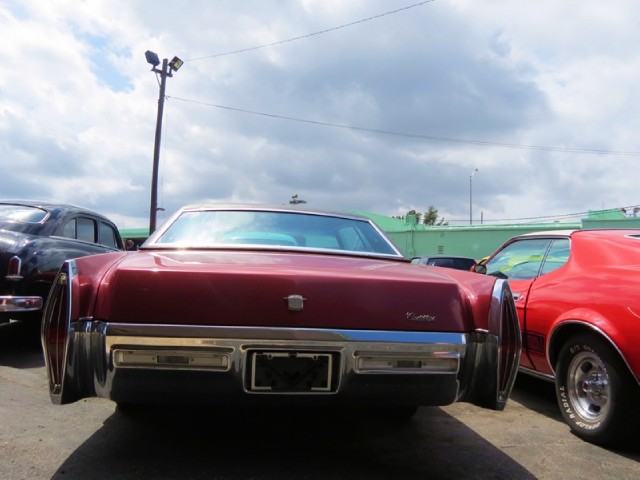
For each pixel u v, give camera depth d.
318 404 2.54
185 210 3.76
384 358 2.53
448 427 3.90
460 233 26.77
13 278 5.50
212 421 3.80
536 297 4.34
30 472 2.89
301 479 2.90
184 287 2.47
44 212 6.51
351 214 4.06
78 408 4.08
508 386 2.71
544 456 3.38
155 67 20.09
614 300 3.50
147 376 2.44
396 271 2.91
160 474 2.90
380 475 3.00
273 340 2.46
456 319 2.63
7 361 5.59
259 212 3.80
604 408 3.51
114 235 8.36
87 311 2.50
